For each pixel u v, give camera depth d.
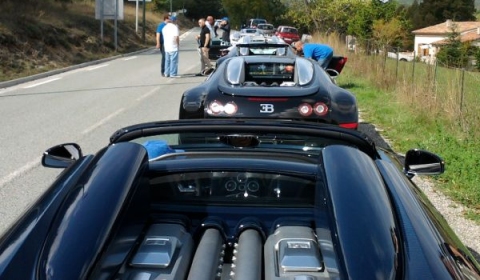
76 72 21.52
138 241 2.64
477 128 8.97
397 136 9.33
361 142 3.29
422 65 15.48
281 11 80.25
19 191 6.40
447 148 8.03
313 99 5.91
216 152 3.38
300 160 3.29
